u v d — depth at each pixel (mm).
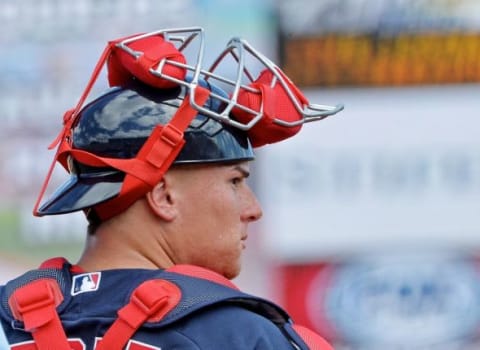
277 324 7961
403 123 30078
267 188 29703
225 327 7594
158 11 29297
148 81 8023
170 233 8039
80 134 8117
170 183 7992
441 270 30062
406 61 30062
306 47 29734
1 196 29516
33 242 29500
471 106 30078
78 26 29516
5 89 29547
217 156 8023
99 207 8047
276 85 8320
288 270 29766
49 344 7695
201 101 7930
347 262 29922
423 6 29938
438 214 30078
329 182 29891
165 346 7547
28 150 29562
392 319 29875
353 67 29938
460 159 30109
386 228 30000
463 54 30078
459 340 30000
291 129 8312
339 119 29844
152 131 7902
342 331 29719
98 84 29547
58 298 7902
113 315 7719
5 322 7938
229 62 26344
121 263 8008
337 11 29766
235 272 8305
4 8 29500
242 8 29234
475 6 29969
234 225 8188
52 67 29578
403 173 30094
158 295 7609
